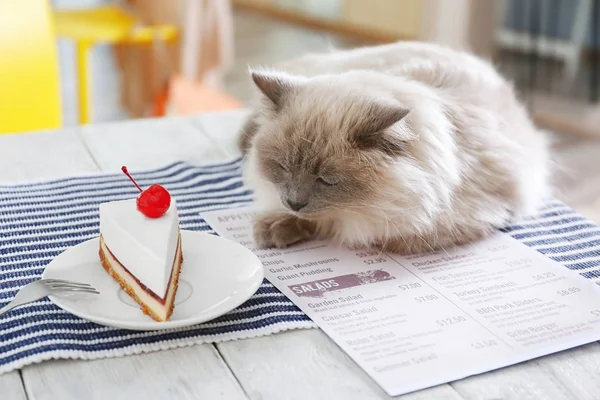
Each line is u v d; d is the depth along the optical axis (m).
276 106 0.93
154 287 0.75
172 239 0.79
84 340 0.74
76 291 0.78
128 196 1.00
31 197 0.99
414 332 0.77
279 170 0.92
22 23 1.30
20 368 0.72
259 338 0.76
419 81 1.01
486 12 2.66
